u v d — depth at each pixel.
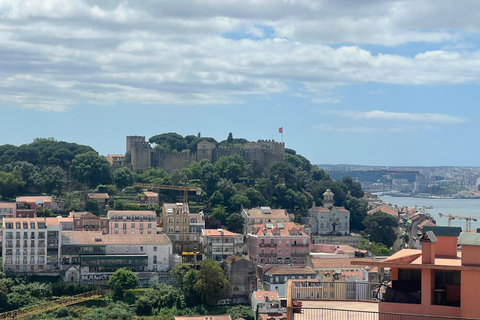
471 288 56.00
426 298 57.91
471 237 56.94
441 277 59.00
